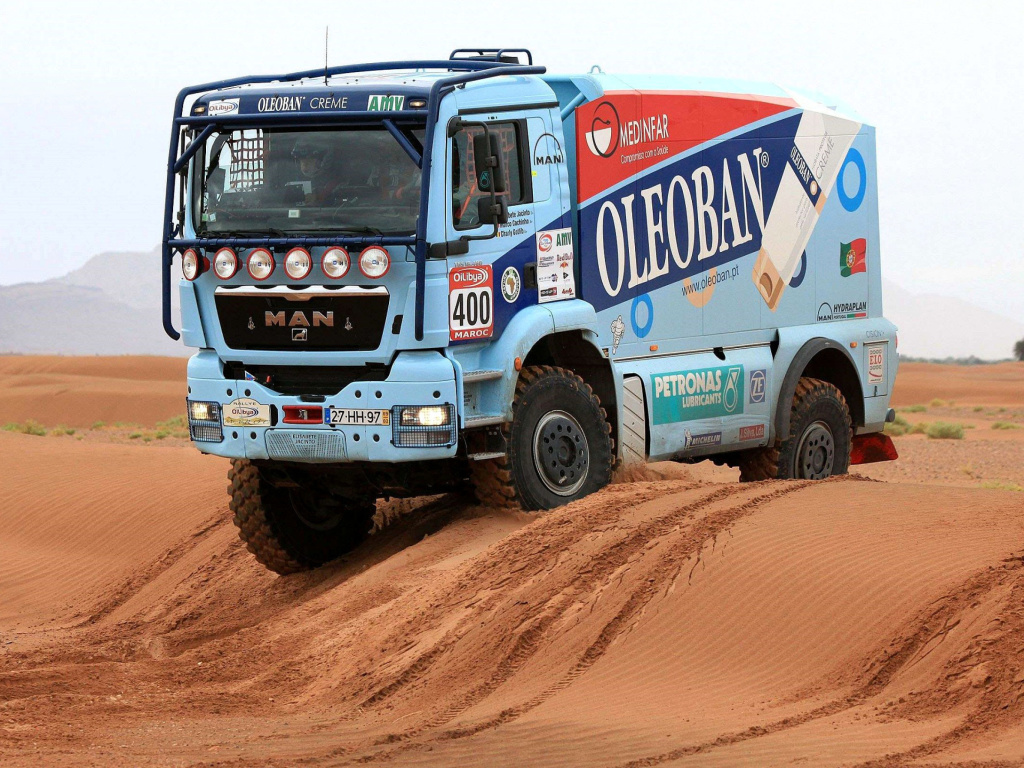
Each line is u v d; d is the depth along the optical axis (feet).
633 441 56.18
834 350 67.87
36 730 35.12
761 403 62.80
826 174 67.31
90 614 63.87
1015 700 31.01
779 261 64.23
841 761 28.45
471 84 48.21
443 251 46.21
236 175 48.75
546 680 36.96
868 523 42.39
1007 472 114.73
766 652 36.14
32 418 356.38
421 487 53.52
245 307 49.08
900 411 270.26
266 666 43.27
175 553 69.77
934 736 29.91
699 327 59.93
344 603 47.19
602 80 55.93
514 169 50.34
